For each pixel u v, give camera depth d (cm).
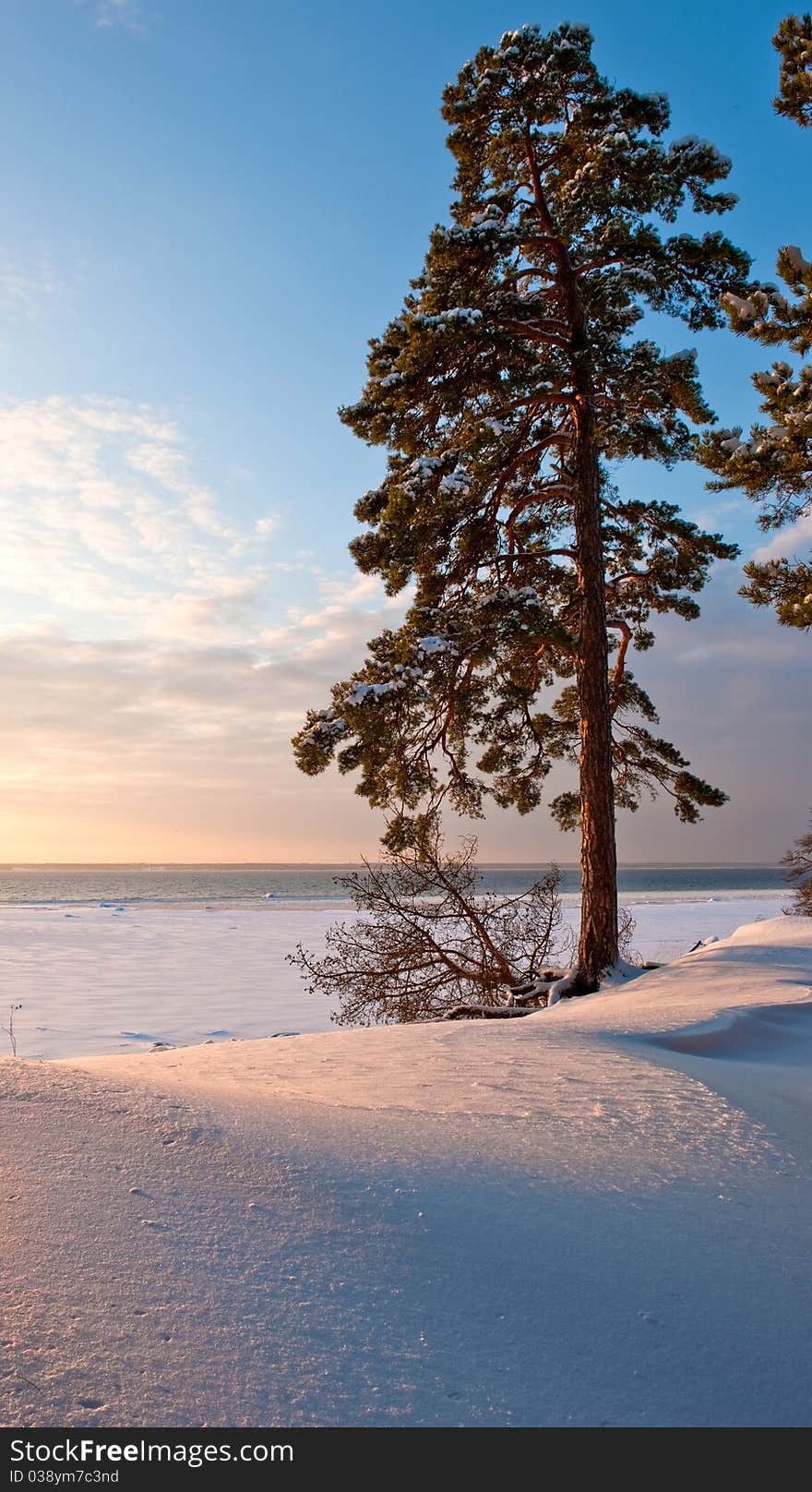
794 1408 229
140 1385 206
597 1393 228
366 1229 306
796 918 1662
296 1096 509
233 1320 239
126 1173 327
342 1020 1564
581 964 1373
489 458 1448
